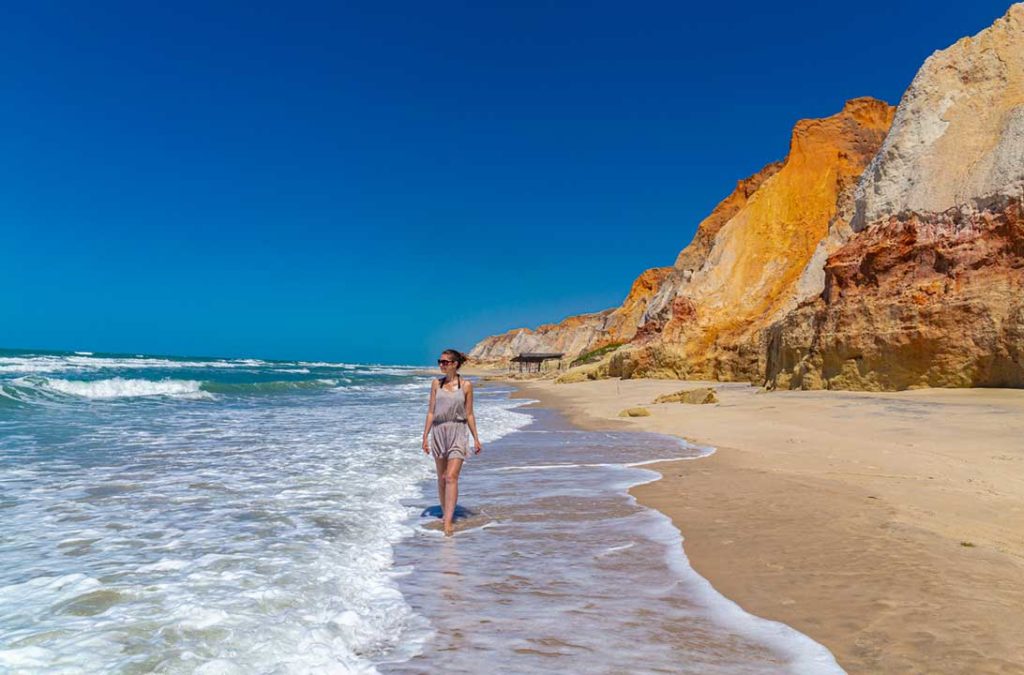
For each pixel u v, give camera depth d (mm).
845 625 3482
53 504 6699
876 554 4676
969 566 4359
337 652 3182
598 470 9328
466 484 8312
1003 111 20188
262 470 9016
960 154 20344
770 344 26203
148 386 28953
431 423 6441
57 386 25156
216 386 32875
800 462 9188
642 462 10016
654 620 3648
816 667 3012
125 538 5391
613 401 26484
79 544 5191
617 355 45250
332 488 7766
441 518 6398
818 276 32188
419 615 3748
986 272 17422
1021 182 17531
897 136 22469
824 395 19016
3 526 5754
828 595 3934
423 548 5301
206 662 2947
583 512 6594
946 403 14695
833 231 33188
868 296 20094
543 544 5402
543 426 16656
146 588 4062
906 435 10938
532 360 84938
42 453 10539
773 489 7270
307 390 40062
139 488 7617
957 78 22141
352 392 39000
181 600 3854
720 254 41375
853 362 19828
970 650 3109
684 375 38812
